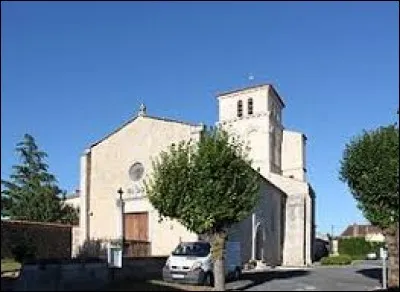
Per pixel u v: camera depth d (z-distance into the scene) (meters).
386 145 24.12
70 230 38.94
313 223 58.25
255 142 56.22
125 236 42.19
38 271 20.08
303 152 60.38
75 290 19.97
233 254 29.58
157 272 29.77
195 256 26.62
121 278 24.84
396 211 23.64
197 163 24.53
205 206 23.97
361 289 24.31
